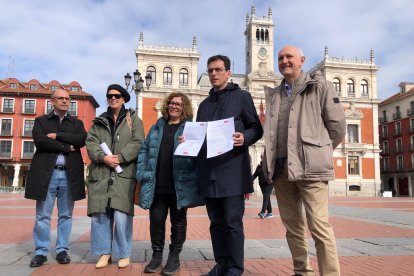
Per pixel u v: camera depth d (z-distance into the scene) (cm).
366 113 4447
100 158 473
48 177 489
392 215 1250
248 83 4462
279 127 407
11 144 4588
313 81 382
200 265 483
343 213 1340
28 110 4656
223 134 390
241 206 400
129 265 477
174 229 454
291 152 379
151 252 562
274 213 1355
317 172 365
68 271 444
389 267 474
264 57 4588
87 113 4744
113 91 502
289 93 407
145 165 468
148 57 4125
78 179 511
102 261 468
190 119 485
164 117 486
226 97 424
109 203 463
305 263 405
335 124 375
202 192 409
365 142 4388
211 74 427
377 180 4347
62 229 499
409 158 4894
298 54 396
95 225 473
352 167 4356
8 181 4741
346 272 448
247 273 444
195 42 4225
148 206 443
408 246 621
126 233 474
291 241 410
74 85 4878
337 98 379
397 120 5162
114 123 505
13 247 593
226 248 414
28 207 1547
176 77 4156
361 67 4462
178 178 437
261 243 654
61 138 499
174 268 438
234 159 400
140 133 494
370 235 759
